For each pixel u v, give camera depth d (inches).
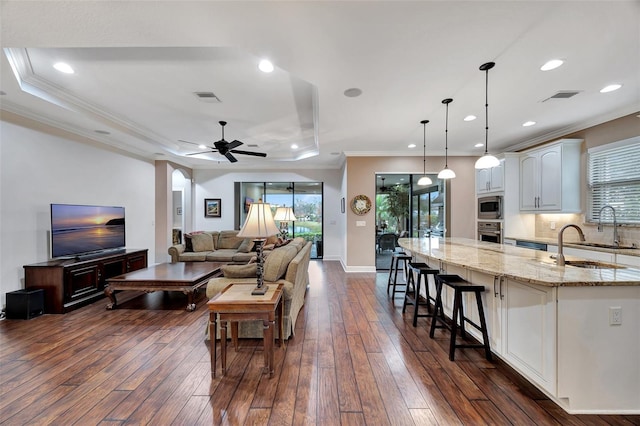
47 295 133.0
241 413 67.2
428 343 103.7
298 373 84.2
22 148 135.7
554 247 154.6
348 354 95.6
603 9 66.4
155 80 113.7
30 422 63.7
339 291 172.9
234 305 82.0
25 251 136.8
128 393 74.4
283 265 109.7
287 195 298.5
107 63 101.2
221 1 62.4
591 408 67.4
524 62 90.8
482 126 158.2
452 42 79.8
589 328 67.7
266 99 134.1
